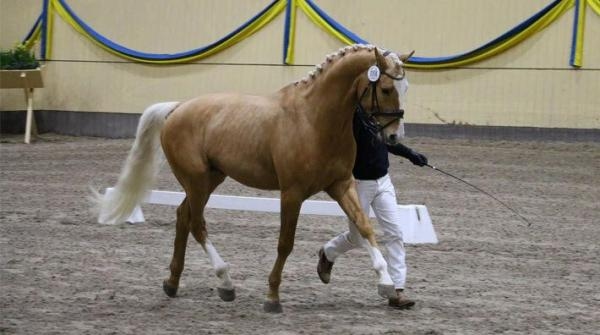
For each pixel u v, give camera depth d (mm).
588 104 21500
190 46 25328
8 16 27609
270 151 8562
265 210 13781
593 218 14727
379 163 8906
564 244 12781
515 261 11586
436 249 12266
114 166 20594
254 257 11602
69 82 26859
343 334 7848
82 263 11078
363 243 9000
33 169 20156
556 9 21562
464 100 22547
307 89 8461
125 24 26109
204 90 25156
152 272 10648
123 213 9828
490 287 10086
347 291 9742
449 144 21828
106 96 26375
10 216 14477
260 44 24438
